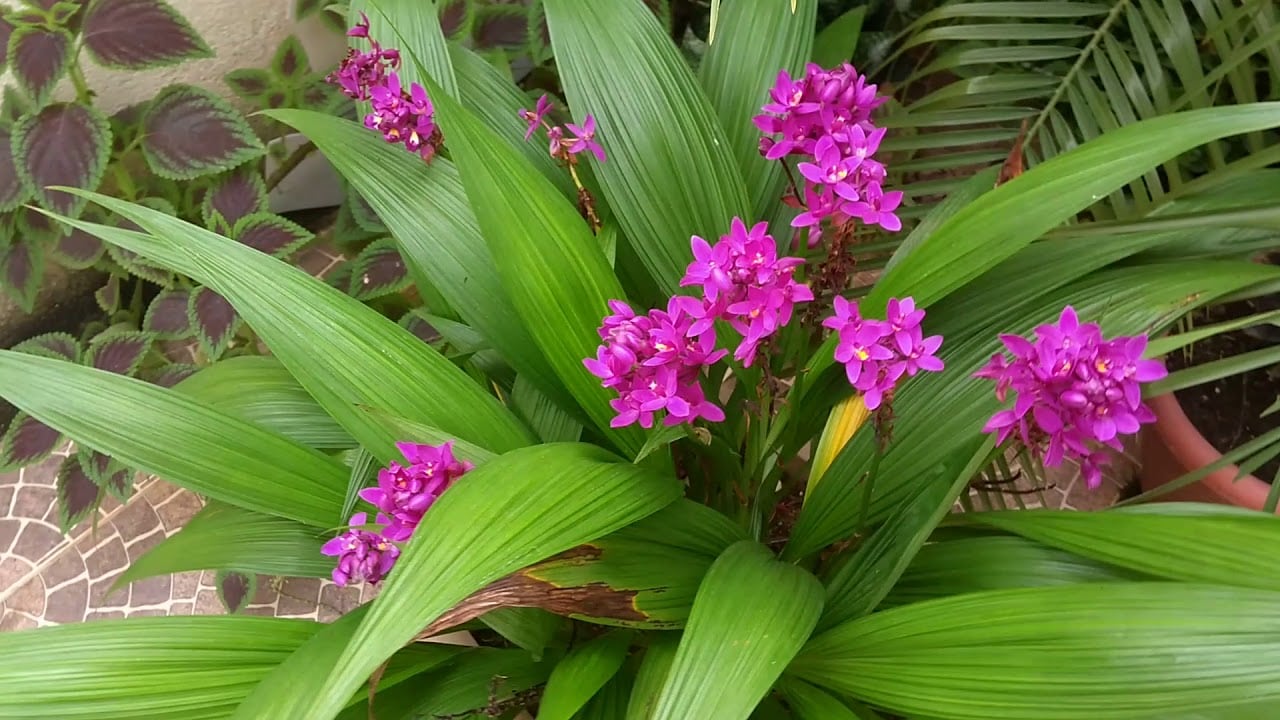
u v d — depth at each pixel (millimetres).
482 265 665
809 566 746
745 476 676
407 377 606
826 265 575
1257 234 631
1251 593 433
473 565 424
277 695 494
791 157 731
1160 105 824
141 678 557
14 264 1027
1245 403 867
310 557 701
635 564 561
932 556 602
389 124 644
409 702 643
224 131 1004
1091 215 863
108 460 980
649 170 672
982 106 869
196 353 1205
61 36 934
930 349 449
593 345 582
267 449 640
